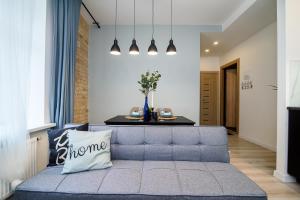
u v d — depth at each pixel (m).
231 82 6.49
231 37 4.66
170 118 3.09
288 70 2.43
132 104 4.32
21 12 1.64
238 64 5.25
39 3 2.27
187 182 1.40
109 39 4.32
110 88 4.32
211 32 4.33
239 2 3.33
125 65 4.32
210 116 6.87
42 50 2.28
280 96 2.52
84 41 4.03
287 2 2.42
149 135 1.96
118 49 3.14
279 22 2.54
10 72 1.52
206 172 1.58
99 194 1.29
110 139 1.92
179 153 1.90
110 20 4.10
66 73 2.59
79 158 1.58
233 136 5.36
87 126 1.98
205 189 1.32
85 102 4.14
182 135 1.96
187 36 4.32
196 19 4.04
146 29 4.32
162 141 1.94
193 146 1.92
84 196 1.28
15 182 1.62
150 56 4.32
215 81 6.77
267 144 3.99
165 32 4.32
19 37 1.63
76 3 2.99
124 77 4.32
